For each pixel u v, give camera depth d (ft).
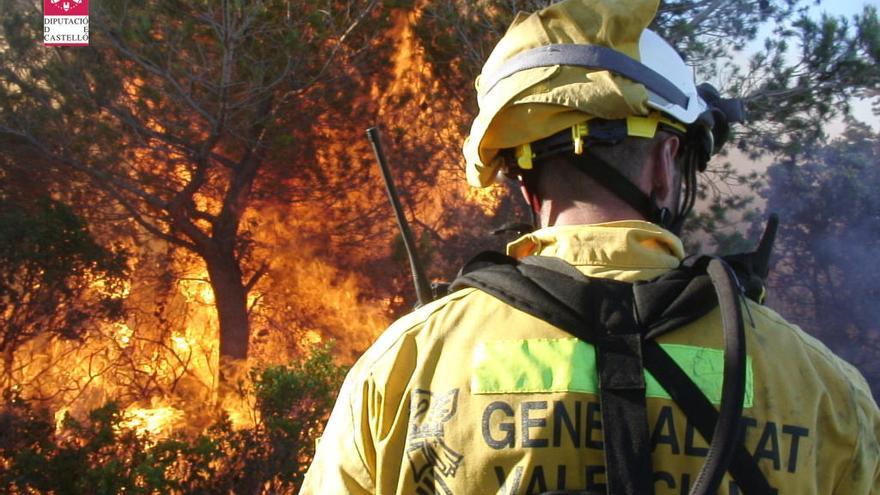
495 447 3.44
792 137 29.25
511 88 3.84
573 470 3.38
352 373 3.99
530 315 3.63
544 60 3.82
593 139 3.76
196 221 33.60
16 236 26.68
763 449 3.38
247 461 19.06
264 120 29.58
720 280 3.44
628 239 3.72
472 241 32.96
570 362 3.48
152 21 27.86
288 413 19.90
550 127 3.77
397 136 31.68
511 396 3.50
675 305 3.50
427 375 3.69
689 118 3.86
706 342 3.51
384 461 3.69
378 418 3.76
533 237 3.94
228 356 32.50
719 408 3.38
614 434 3.31
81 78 28.37
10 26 28.53
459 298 3.87
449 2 28.35
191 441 23.95
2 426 19.22
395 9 30.01
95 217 32.45
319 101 30.19
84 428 19.62
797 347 3.64
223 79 27.89
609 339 3.46
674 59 3.99
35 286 27.84
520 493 3.38
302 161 31.91
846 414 3.54
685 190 4.12
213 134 29.22
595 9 3.85
